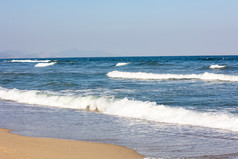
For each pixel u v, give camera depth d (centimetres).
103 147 777
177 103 1444
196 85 2216
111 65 5916
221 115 1114
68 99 1644
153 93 1808
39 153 693
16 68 5478
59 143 806
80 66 5775
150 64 5516
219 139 862
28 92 1945
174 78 2841
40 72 4016
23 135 916
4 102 1756
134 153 726
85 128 1030
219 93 1739
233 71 3469
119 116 1272
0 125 1091
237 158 686
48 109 1482
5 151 692
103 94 1802
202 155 712
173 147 784
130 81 2647
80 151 731
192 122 1090
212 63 5625
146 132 966
